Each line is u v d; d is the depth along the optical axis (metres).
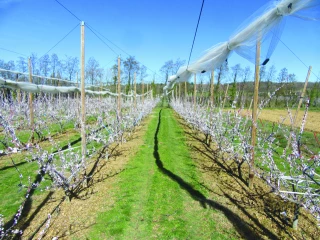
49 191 4.18
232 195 4.24
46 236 2.94
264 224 3.35
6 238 2.79
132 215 3.51
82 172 5.14
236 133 5.35
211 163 6.16
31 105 7.16
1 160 5.84
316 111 20.58
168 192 4.32
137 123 11.80
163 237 3.03
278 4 2.18
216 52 3.62
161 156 6.68
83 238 2.95
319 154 2.72
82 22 3.96
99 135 6.92
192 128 11.63
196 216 3.54
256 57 3.00
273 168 3.39
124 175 5.11
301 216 3.59
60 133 9.58
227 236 3.07
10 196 3.97
